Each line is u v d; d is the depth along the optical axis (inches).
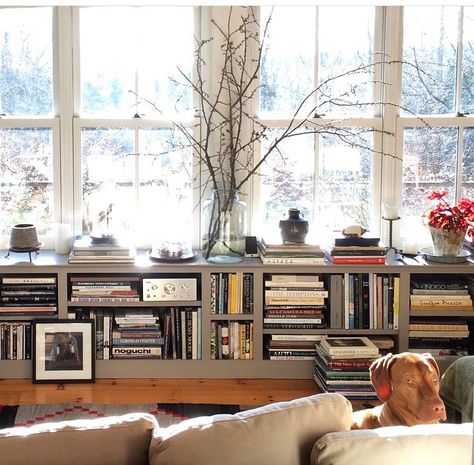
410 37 166.2
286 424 67.5
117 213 169.0
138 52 165.9
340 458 64.0
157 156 168.1
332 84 167.2
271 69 166.1
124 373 157.2
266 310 156.9
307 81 166.7
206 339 156.7
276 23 165.0
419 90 167.6
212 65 164.6
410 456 64.7
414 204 171.2
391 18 164.1
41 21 164.7
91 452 65.0
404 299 155.8
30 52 165.2
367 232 159.9
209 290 155.5
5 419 134.6
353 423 97.1
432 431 67.1
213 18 163.0
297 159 168.2
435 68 167.2
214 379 157.8
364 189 169.6
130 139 167.6
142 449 67.0
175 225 170.2
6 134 166.6
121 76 166.4
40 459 64.0
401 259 160.7
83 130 167.2
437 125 167.9
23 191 168.6
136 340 156.4
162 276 159.2
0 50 165.2
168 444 65.0
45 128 166.9
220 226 159.0
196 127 167.0
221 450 64.9
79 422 67.9
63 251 164.9
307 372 158.1
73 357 155.0
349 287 155.9
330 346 146.4
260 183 168.2
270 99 166.9
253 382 156.3
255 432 66.2
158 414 137.9
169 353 158.1
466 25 166.6
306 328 156.8
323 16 165.5
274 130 167.2
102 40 165.3
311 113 166.7
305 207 169.8
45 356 154.8
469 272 154.8
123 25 165.2
